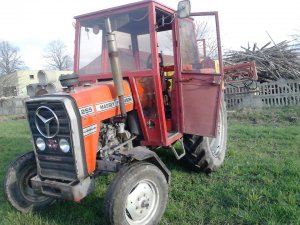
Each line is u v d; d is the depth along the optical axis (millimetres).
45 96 3367
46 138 3361
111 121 3686
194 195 4047
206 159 4609
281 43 13320
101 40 4270
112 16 4113
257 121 9586
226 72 8078
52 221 3623
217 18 3812
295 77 12086
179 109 4230
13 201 3662
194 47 4684
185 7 3500
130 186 3080
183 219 3520
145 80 3873
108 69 4227
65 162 3297
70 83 3330
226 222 3391
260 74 12352
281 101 11367
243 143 6543
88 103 3318
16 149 7516
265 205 3633
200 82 4000
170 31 4430
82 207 3896
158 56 3932
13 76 37344
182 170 4992
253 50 13359
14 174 3678
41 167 3525
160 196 3445
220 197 3957
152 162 3486
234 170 4852
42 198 3898
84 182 3240
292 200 3646
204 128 4055
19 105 21969
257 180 4414
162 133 3922
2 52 51875
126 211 3172
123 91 3469
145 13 3877
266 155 5609
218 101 3906
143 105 3957
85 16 4336
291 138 6688
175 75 4188
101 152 3520
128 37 4047
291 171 4539
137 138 4086
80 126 3213
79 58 4461
